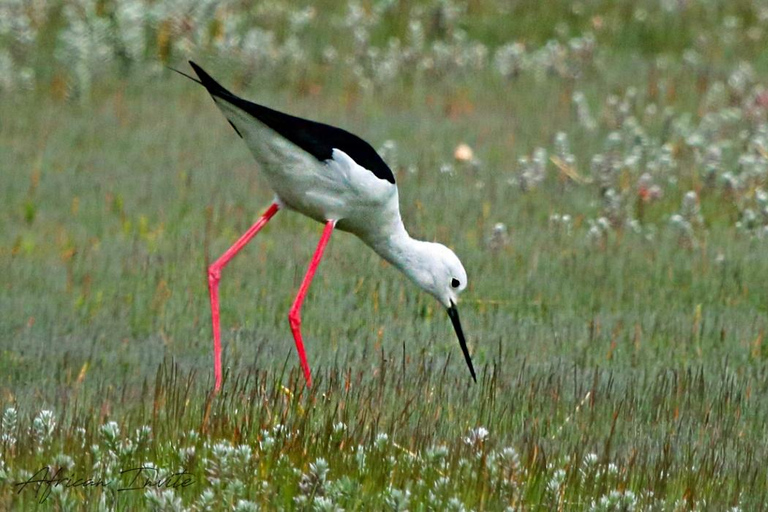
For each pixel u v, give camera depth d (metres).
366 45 21.84
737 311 12.25
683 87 20.86
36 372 10.07
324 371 10.12
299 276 12.73
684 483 7.94
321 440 7.93
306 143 9.98
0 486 6.98
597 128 18.75
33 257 13.29
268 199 15.41
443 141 17.97
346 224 10.45
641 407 9.60
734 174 16.50
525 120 19.23
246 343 10.94
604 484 7.67
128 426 8.15
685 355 11.04
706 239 14.20
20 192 15.36
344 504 7.01
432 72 21.33
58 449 7.61
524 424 9.03
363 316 11.76
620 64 22.38
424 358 10.34
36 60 20.81
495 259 13.22
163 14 21.38
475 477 7.58
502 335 11.36
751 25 24.22
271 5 23.70
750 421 9.48
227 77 20.73
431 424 8.81
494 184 15.97
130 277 12.66
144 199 15.28
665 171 16.22
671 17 24.23
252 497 7.03
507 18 24.09
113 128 18.30
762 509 7.59
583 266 13.23
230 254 10.30
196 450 7.59
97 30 20.80
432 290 10.56
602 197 15.06
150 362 10.42
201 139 17.95
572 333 11.46
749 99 19.58
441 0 23.98
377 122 18.88
